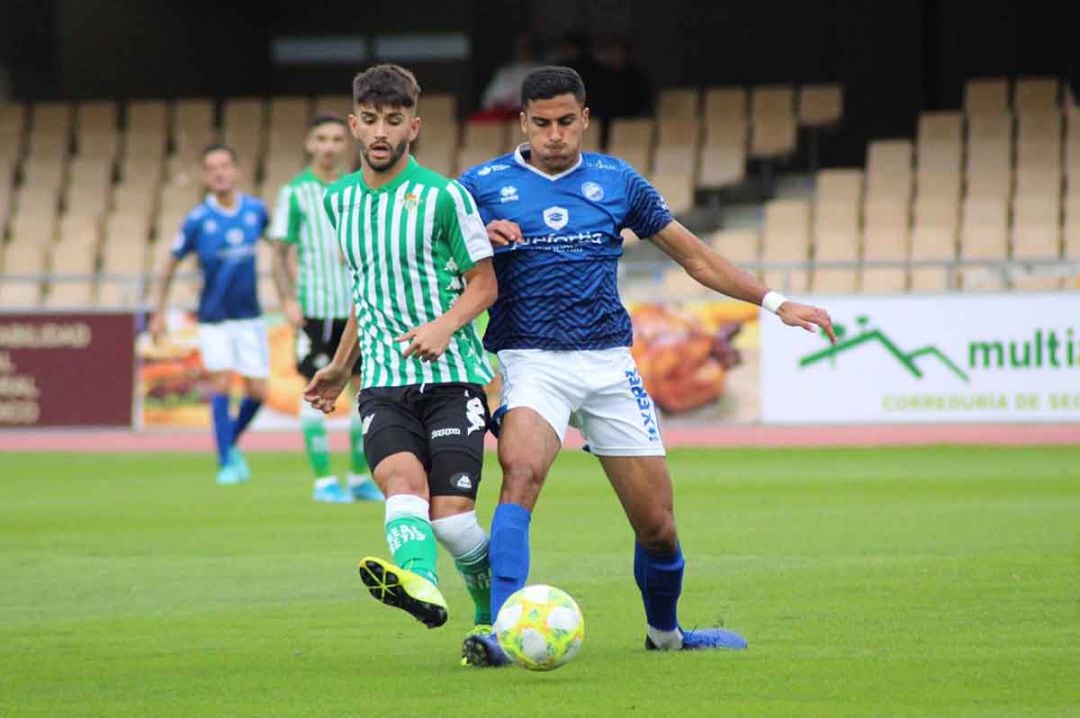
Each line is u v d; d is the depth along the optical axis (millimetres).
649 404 18609
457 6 90500
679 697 16172
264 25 92000
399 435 18312
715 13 86312
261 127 79750
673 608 18828
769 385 56625
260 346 43719
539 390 18281
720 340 56875
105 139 78500
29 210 75375
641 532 18516
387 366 18578
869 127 84938
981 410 55375
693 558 27328
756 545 28969
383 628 21297
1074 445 51938
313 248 38656
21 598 24344
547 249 18391
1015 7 83500
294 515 35625
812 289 65125
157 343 43719
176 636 20859
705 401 57031
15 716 15898
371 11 91500
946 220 67938
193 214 43125
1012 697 16016
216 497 39844
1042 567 25547
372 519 34750
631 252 67250
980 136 72062
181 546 30453
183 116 79812
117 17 88125
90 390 59375
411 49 91250
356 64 91875
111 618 22422
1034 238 66125
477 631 18953
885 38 84562
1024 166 69875
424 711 15656
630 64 77750
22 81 85000
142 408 59438
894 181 70250
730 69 86375
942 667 17656
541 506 36562
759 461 48125
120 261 72250
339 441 57438
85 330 59438
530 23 88875
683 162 73812
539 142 18406
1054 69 83438
